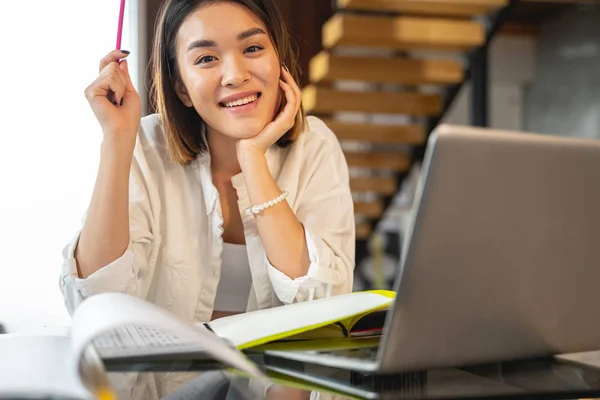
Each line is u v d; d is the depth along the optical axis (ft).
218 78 4.05
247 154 4.12
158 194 4.57
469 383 2.27
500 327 2.32
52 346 2.56
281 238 4.02
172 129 4.45
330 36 13.94
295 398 2.18
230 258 4.61
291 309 2.99
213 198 4.43
